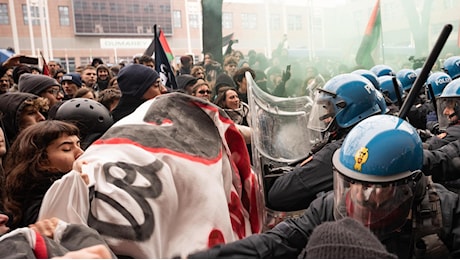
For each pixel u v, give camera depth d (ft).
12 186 4.94
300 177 5.99
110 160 4.56
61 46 39.34
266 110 7.18
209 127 5.57
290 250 4.28
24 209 4.93
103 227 4.09
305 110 7.60
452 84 8.47
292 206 6.15
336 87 6.70
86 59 40.45
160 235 4.36
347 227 2.59
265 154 6.57
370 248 2.35
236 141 5.85
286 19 34.99
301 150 7.09
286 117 7.32
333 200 4.38
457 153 5.98
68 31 39.45
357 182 3.83
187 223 4.66
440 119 8.71
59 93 11.18
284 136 7.04
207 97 12.77
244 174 5.89
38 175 4.99
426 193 3.99
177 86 13.58
